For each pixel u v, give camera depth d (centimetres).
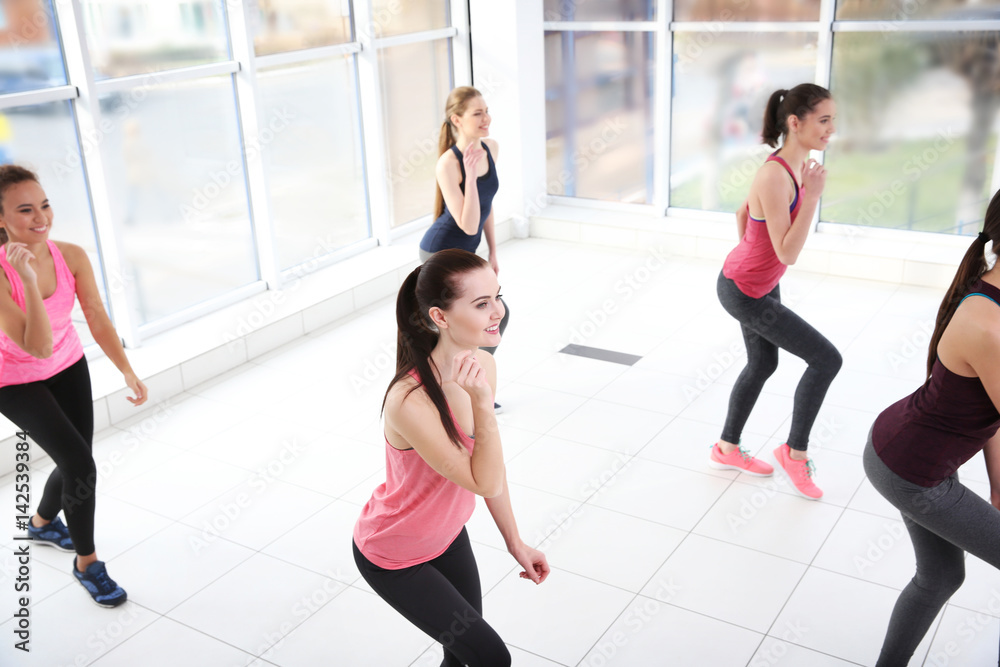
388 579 196
